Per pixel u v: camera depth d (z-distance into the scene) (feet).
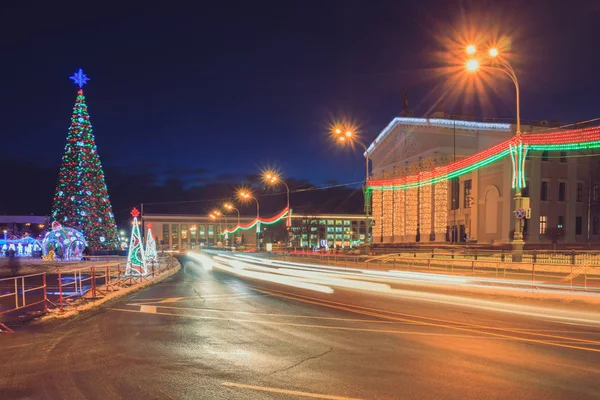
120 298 52.80
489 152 113.39
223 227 458.09
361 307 43.70
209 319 37.17
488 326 33.63
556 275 67.41
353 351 25.89
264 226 460.55
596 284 58.80
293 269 108.47
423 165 163.22
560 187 131.64
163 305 46.29
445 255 106.22
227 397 18.37
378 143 208.74
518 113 67.87
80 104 167.53
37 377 21.39
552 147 93.97
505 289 56.03
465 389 19.15
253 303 47.06
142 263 75.15
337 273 91.45
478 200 140.87
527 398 18.08
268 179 189.26
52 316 38.96
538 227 126.31
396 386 19.54
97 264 124.06
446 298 50.39
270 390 19.15
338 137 123.65
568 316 38.24
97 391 19.30
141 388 19.60
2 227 318.65
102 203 172.76
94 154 169.58
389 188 191.93
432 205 162.81
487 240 136.05
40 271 116.06
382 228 197.98
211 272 100.42
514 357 24.41
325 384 19.88
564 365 22.81
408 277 77.25
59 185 164.55
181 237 445.78
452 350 26.07
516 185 68.64
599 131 85.15
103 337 30.48
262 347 26.99
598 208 134.51
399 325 34.09
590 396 18.31
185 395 18.65
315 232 396.57
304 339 29.19
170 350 26.40
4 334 32.04
